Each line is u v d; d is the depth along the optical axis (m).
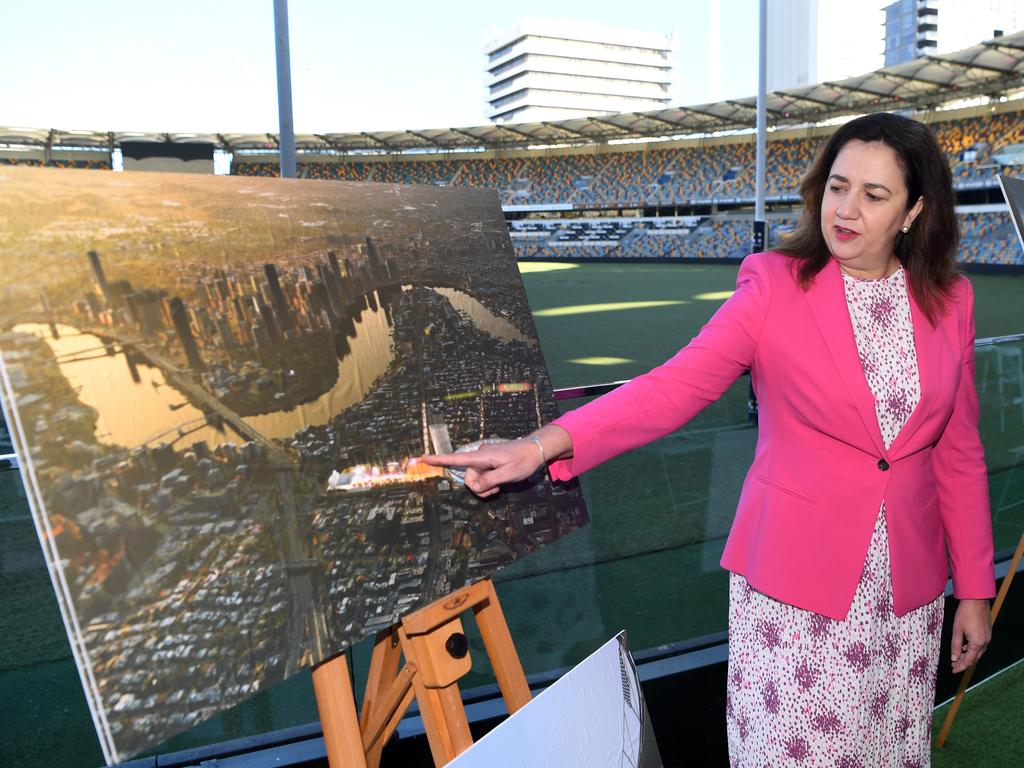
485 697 1.51
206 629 0.65
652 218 30.67
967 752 1.69
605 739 0.80
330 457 0.78
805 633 1.00
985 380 2.80
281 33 4.30
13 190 0.60
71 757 1.37
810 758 1.01
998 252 20.83
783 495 1.00
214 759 1.31
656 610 2.00
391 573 0.81
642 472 2.02
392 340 0.88
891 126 0.93
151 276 0.67
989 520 1.10
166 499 0.64
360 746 0.79
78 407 0.60
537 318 13.78
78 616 0.58
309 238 0.82
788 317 0.99
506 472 0.89
